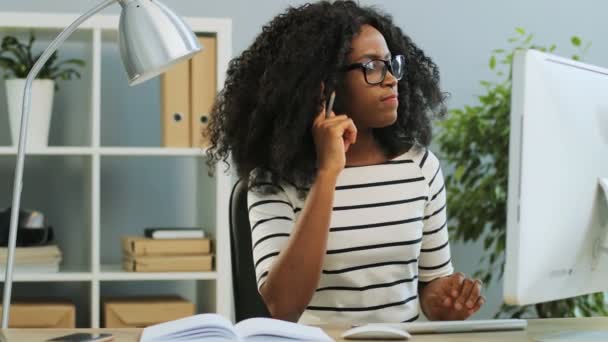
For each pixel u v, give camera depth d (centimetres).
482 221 386
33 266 336
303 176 215
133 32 202
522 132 152
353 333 166
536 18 440
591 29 446
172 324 158
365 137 222
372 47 215
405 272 216
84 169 380
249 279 220
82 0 393
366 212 214
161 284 394
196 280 393
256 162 221
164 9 206
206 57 347
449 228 396
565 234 161
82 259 388
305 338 152
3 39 350
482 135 383
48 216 387
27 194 386
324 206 200
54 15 337
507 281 154
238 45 410
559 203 159
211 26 345
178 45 203
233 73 233
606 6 447
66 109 386
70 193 389
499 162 384
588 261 169
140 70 201
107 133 396
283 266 198
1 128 380
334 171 202
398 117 228
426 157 227
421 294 225
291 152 213
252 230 213
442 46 430
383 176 219
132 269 342
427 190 223
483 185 384
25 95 208
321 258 199
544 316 378
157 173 400
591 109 168
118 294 390
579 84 165
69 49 386
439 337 169
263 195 215
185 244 345
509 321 180
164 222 401
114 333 169
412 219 217
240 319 222
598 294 374
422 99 235
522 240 153
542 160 155
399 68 217
